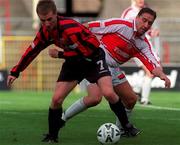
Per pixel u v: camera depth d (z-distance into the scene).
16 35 58.81
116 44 25.52
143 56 25.34
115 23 25.33
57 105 24.09
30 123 31.45
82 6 80.88
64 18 22.86
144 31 24.97
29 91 56.75
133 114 36.03
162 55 59.25
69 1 79.25
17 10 76.88
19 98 48.09
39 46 23.50
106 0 77.50
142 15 24.75
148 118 33.97
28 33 58.94
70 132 28.08
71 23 22.75
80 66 23.67
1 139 25.95
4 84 56.56
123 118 25.25
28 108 39.62
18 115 35.28
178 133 28.05
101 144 24.33
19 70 24.11
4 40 57.09
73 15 80.25
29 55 23.73
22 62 23.89
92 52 23.44
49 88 57.41
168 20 58.34
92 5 81.50
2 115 35.25
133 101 26.11
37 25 58.84
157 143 24.98
